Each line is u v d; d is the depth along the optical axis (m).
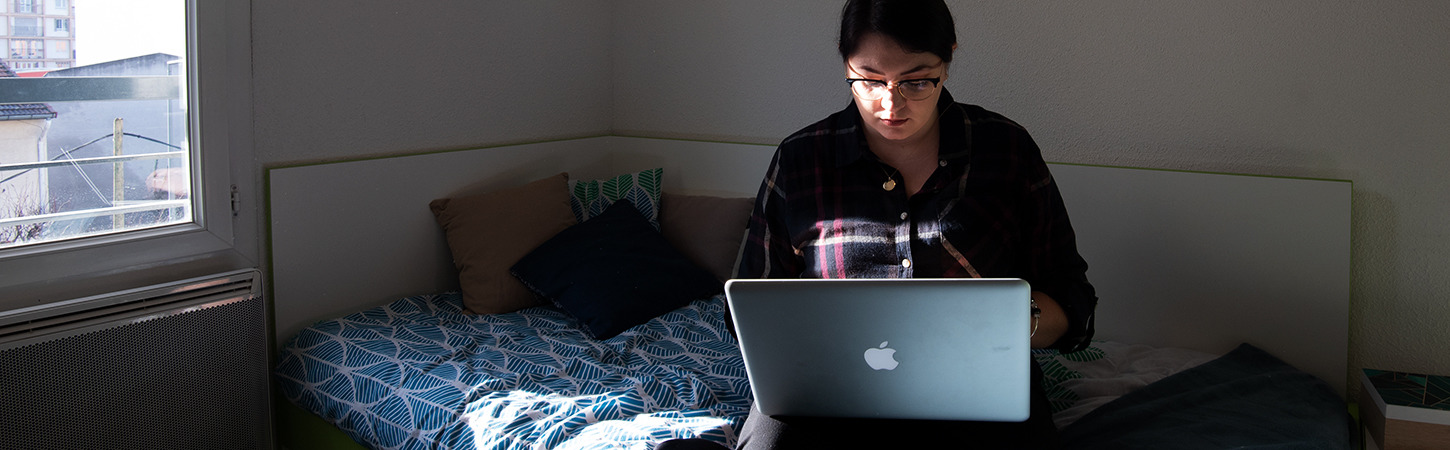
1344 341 2.10
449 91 2.62
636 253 2.46
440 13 2.56
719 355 2.09
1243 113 2.20
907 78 1.31
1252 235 2.16
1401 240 2.10
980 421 1.23
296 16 2.22
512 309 2.45
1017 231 1.43
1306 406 1.80
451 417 1.76
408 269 2.55
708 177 2.92
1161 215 2.24
